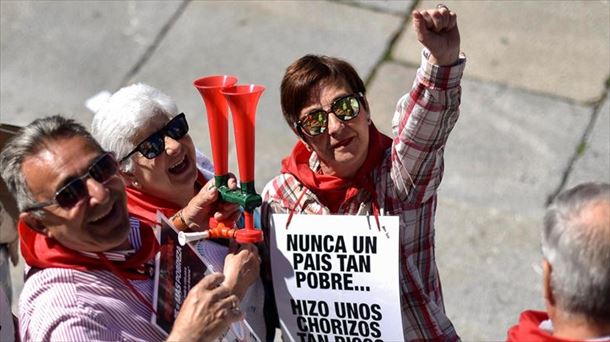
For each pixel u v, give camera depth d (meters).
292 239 3.69
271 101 7.13
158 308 3.38
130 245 3.56
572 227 2.62
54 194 3.23
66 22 7.84
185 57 7.49
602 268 2.56
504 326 5.72
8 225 4.03
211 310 3.23
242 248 3.61
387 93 7.09
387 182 3.73
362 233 3.57
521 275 5.98
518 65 7.25
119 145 3.82
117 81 7.35
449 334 3.87
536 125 6.84
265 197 3.88
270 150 6.81
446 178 6.57
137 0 7.95
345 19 7.68
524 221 6.27
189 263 3.54
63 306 3.25
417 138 3.55
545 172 6.53
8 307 3.58
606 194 2.66
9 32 7.77
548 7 7.65
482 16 7.62
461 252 6.14
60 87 7.32
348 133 3.63
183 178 3.94
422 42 3.37
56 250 3.38
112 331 3.30
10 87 7.33
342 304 3.68
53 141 3.28
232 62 7.41
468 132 6.84
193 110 7.10
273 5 7.86
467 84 7.15
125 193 3.42
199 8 7.89
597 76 7.13
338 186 3.74
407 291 3.80
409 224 3.74
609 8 7.60
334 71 3.64
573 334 2.65
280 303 3.77
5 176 3.33
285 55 7.43
